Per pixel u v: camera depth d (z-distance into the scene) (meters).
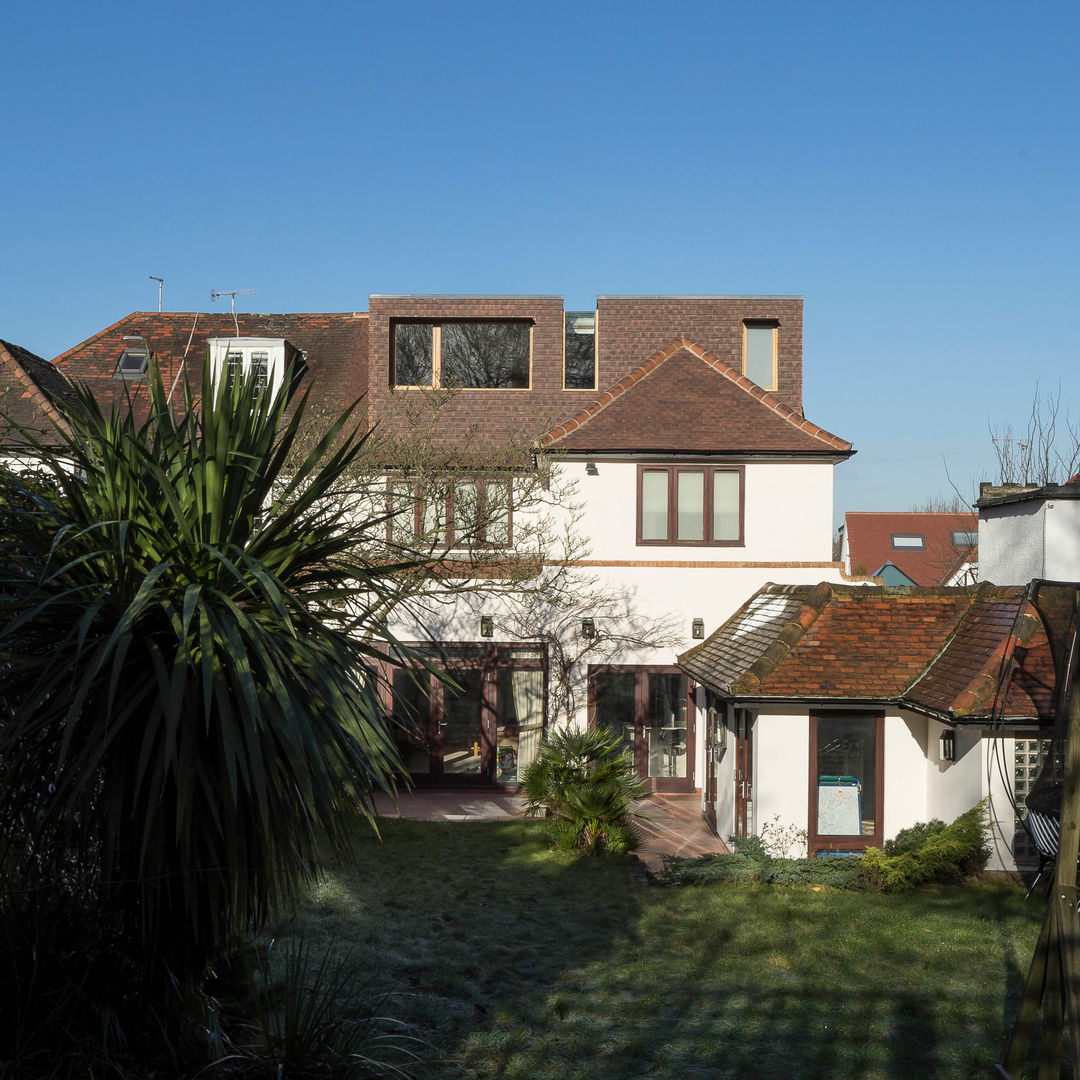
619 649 21.02
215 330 26.91
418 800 20.03
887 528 52.03
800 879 13.41
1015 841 13.38
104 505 5.98
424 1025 8.18
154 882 5.43
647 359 23.59
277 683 5.43
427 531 18.31
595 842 15.34
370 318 22.83
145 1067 5.87
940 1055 7.87
